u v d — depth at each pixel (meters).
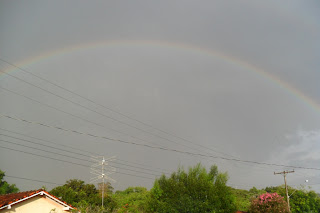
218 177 39.12
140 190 67.38
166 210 36.22
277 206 46.91
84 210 29.45
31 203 28.27
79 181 49.69
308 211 61.88
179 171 39.75
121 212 40.44
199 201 35.94
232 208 37.84
